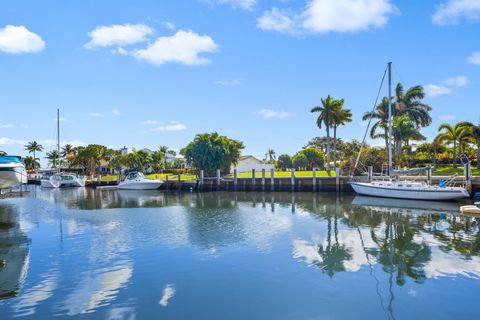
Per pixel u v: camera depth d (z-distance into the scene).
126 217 27.31
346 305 10.48
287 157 99.12
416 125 62.06
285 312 10.09
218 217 26.72
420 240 18.12
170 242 18.19
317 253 15.94
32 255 16.16
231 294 11.36
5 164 34.72
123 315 9.97
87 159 95.25
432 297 10.95
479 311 9.98
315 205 33.88
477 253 15.62
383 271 13.39
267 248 16.81
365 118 64.38
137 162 95.12
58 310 10.31
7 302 10.91
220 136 75.31
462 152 55.56
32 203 40.19
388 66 40.31
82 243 18.30
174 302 10.80
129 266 14.30
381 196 38.72
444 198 34.12
